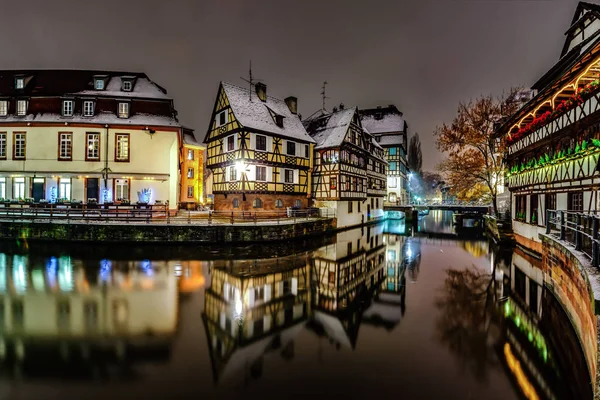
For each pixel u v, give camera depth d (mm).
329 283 12180
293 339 7504
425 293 11016
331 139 29406
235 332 7797
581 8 15922
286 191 27203
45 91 24344
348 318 8805
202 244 18062
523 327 8094
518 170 18625
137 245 17625
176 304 9461
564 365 6363
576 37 16750
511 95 26609
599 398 4062
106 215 20375
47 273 12359
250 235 18766
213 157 28062
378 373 6078
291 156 27672
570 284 7691
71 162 22688
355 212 31969
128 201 20875
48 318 8305
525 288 11438
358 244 21500
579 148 12055
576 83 11484
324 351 6930
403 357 6668
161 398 5266
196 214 25188
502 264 15469
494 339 7457
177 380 5789
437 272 14047
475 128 26953
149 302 9570
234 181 25141
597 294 4754
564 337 7512
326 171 29062
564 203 13453
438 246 21125
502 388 5633
